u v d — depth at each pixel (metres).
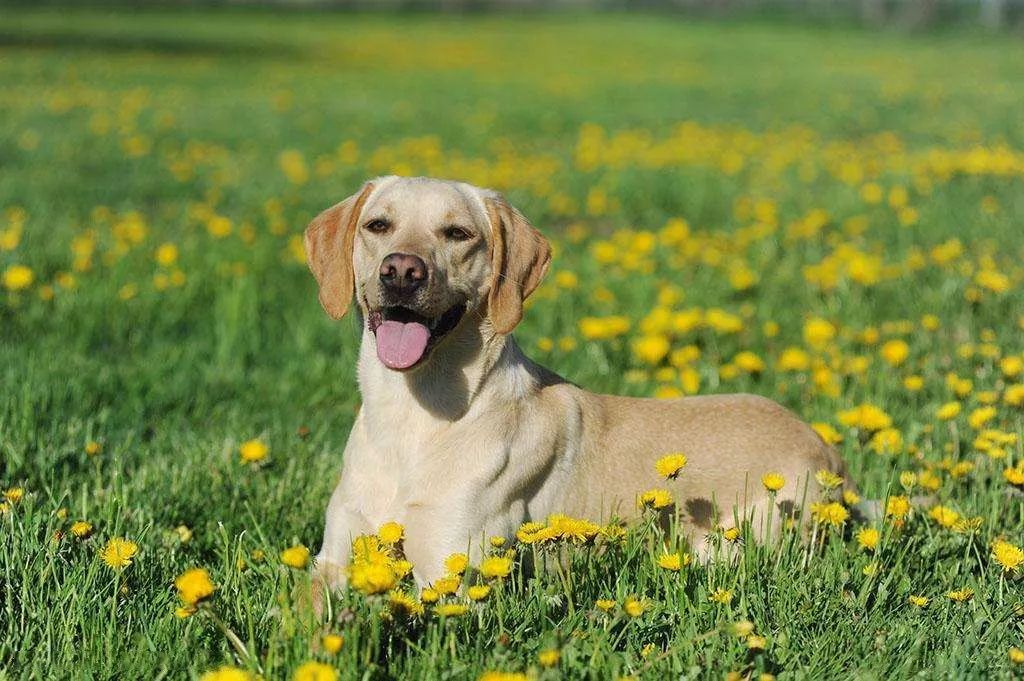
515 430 3.69
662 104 21.44
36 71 22.44
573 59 33.97
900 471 4.46
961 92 23.73
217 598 3.12
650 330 6.33
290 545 3.89
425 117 18.69
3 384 5.25
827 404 5.41
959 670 2.89
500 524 3.62
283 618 2.79
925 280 7.69
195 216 9.31
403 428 3.65
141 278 7.23
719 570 3.34
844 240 9.21
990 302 6.99
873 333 6.18
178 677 2.86
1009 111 19.77
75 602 3.07
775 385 5.80
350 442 3.84
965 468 4.26
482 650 2.90
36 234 8.25
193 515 4.11
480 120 18.20
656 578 3.27
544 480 3.77
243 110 18.78
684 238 8.71
